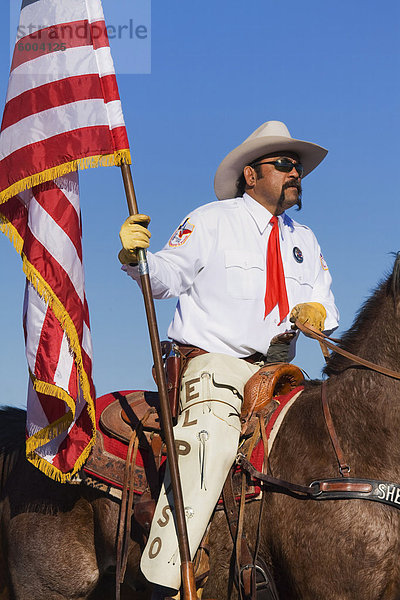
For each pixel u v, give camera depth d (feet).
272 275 17.72
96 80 16.72
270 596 15.40
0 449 18.33
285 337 17.15
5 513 17.79
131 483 16.44
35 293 16.79
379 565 14.43
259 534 15.16
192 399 16.34
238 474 15.72
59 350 16.61
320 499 14.76
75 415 16.84
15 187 16.61
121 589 17.84
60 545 17.21
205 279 17.44
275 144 18.17
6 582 17.88
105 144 16.46
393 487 14.60
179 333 17.57
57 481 17.34
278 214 18.34
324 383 16.10
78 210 17.12
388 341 15.24
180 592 15.55
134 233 15.47
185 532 14.80
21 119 16.88
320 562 14.73
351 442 15.05
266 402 16.10
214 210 17.76
